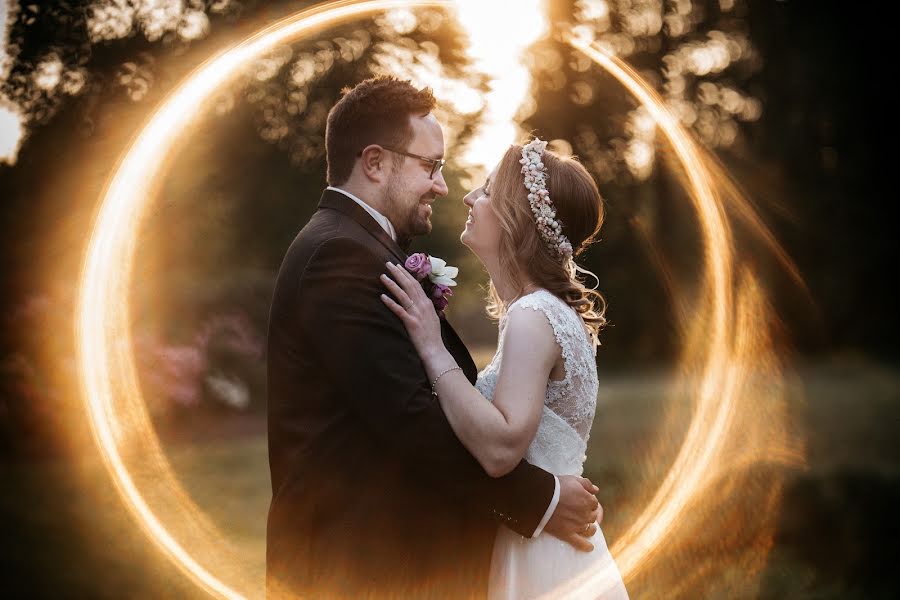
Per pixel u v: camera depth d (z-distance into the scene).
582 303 3.51
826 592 5.56
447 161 11.25
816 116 21.39
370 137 3.35
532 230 3.47
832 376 17.38
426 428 3.02
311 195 13.30
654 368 18.25
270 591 3.21
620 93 20.36
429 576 3.15
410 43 12.75
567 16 20.11
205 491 8.03
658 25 21.39
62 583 5.48
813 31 21.36
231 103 12.18
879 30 20.97
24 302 9.71
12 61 10.23
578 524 3.29
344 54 13.07
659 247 18.31
